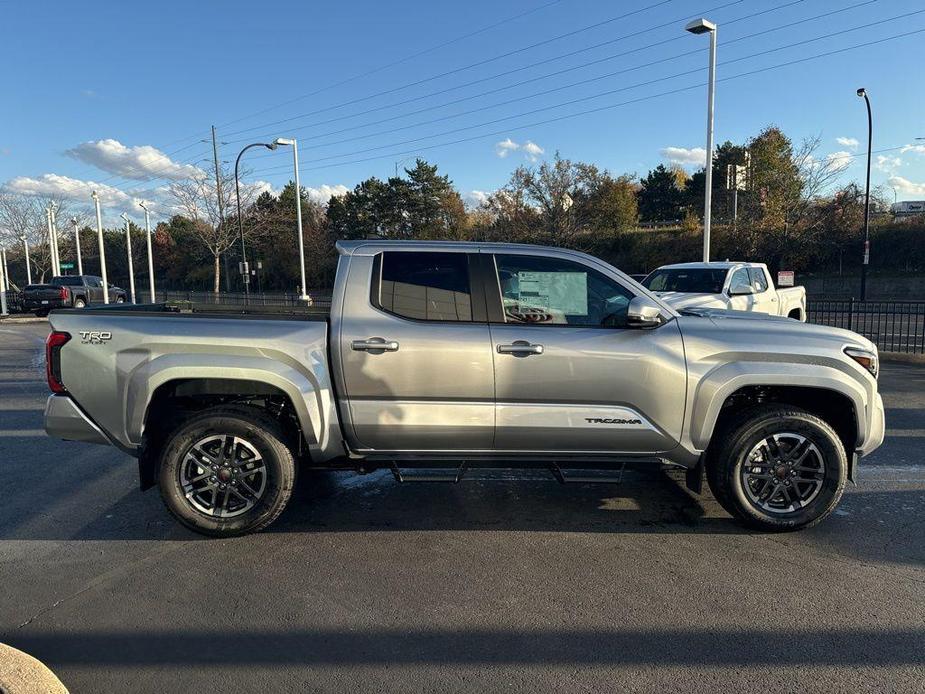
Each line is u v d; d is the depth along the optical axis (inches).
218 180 1879.9
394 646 118.3
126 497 199.6
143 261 3056.1
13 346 673.0
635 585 141.4
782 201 1546.5
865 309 537.6
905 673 109.3
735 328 168.1
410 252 170.9
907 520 178.1
